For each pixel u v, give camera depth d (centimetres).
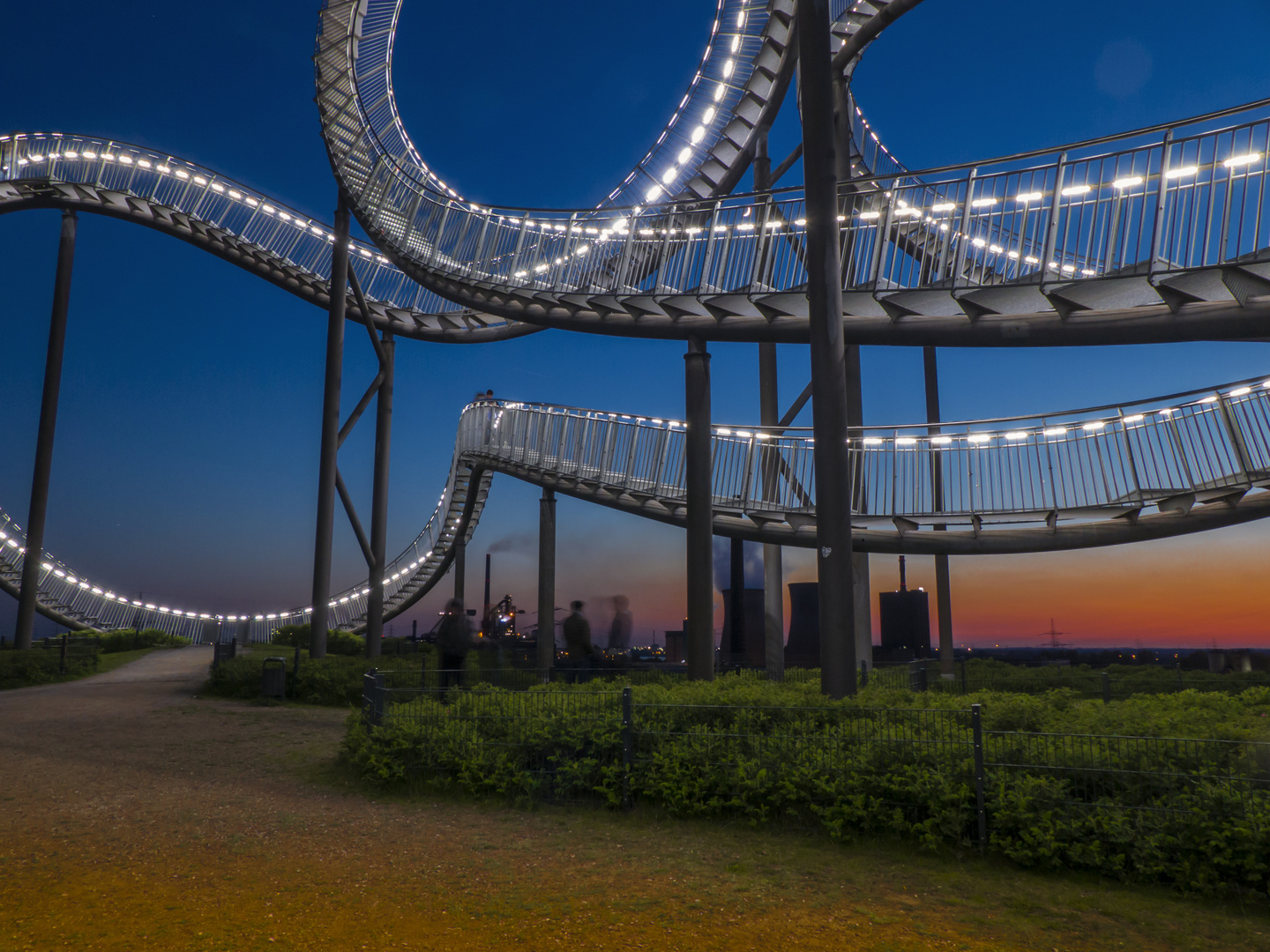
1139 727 734
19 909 550
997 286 1127
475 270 2081
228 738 1298
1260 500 1474
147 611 4484
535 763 888
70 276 2973
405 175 2358
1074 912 544
